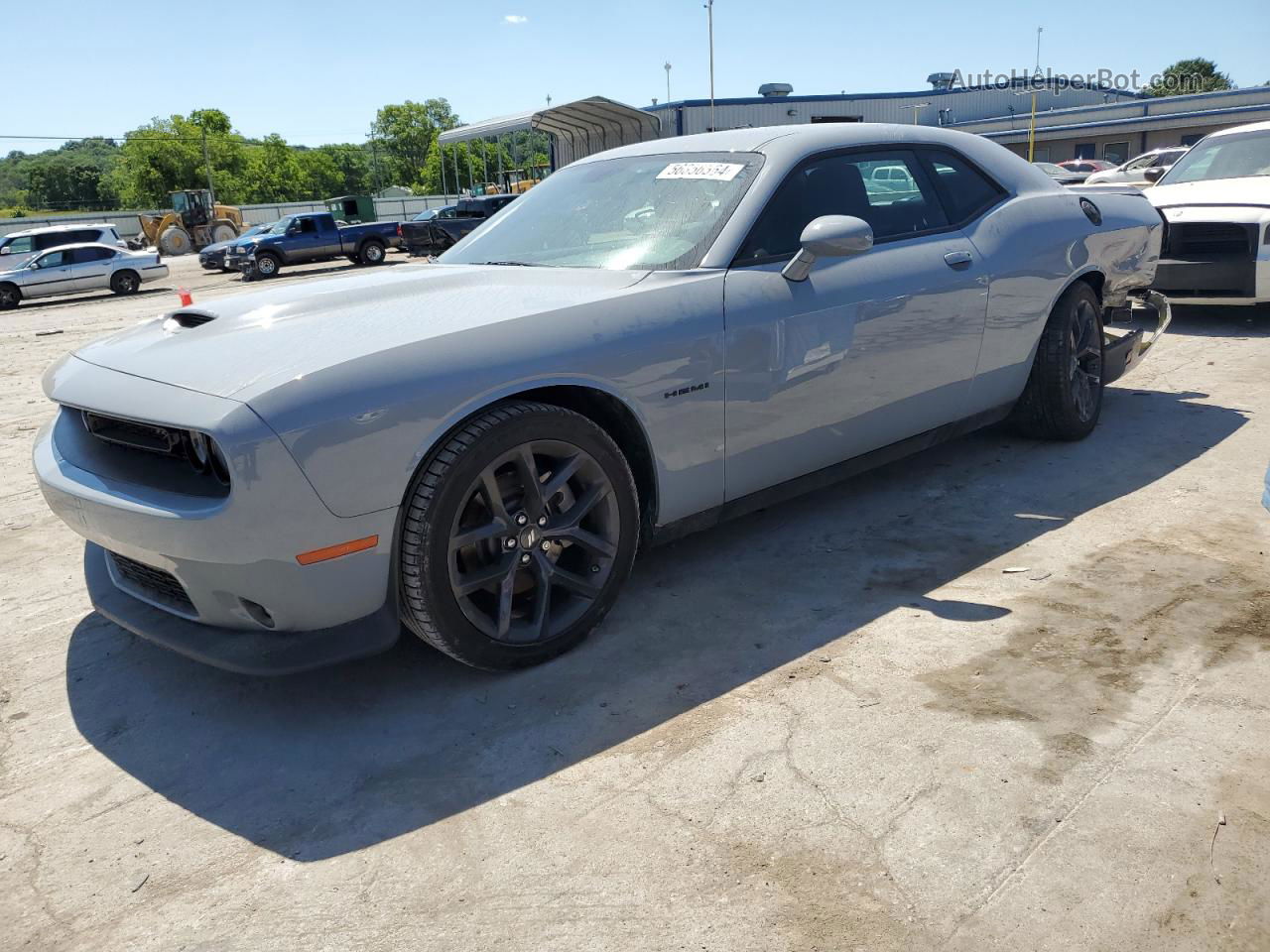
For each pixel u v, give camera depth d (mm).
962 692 2506
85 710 2740
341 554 2336
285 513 2234
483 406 2475
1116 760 2182
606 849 2010
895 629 2875
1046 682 2527
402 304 2809
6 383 9062
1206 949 1667
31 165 139125
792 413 3193
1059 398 4332
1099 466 4238
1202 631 2740
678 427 2896
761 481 3240
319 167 136500
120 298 22359
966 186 3977
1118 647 2688
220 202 105500
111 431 2676
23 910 1955
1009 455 4461
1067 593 3037
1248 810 1991
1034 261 4008
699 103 39344
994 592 3080
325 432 2244
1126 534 3488
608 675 2715
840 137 3559
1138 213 4762
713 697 2566
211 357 2486
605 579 2852
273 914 1896
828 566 3357
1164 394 5410
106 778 2406
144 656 3043
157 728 2625
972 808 2053
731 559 3461
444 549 2459
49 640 3199
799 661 2721
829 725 2395
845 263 3336
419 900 1907
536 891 1907
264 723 2605
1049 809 2033
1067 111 43750
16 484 5105
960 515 3771
